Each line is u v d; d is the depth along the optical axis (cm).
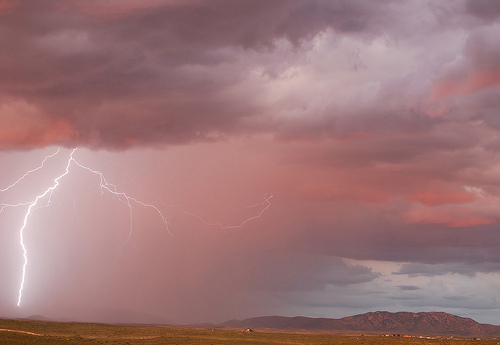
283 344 11725
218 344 10850
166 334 13475
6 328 12019
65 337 10831
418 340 13312
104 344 9894
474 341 12738
